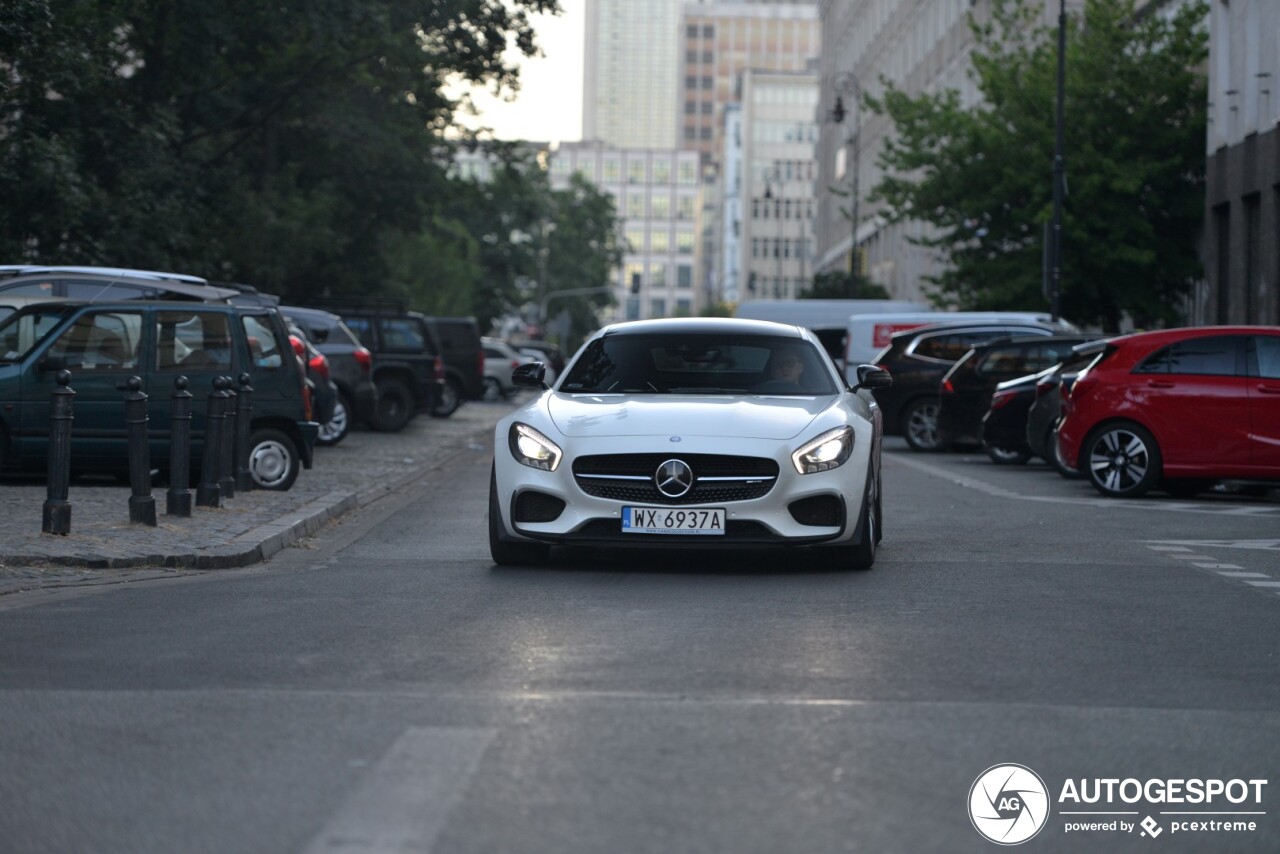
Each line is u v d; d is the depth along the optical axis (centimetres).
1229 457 1778
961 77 6475
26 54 2662
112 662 770
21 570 1106
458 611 933
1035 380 2408
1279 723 655
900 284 7694
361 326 3441
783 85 16400
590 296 14888
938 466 2488
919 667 761
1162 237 4128
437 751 589
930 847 481
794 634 852
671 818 505
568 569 1132
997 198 4109
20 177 2748
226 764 574
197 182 3525
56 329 1683
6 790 542
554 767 566
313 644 819
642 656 783
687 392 1180
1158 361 1820
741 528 1073
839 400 1166
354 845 479
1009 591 1030
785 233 16438
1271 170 3559
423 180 4675
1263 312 3622
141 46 3494
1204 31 4081
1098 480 1839
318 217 4088
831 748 595
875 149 8519
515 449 1105
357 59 3847
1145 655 805
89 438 1670
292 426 1762
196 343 1709
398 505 1753
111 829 497
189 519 1380
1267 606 978
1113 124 4109
